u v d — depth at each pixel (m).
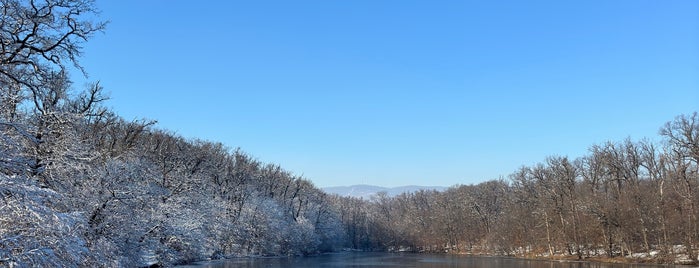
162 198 45.69
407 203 175.38
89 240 26.80
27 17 21.33
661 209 63.69
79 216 19.70
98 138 41.50
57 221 17.34
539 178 85.50
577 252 75.56
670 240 61.59
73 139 24.42
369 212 179.62
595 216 72.44
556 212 81.00
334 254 113.00
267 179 102.69
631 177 74.44
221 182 81.38
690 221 58.69
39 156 20.38
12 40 21.59
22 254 15.84
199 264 58.41
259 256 84.62
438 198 143.38
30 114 21.44
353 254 114.75
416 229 141.50
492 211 118.50
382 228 152.38
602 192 77.69
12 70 21.22
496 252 101.56
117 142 48.84
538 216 86.00
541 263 69.62
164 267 43.47
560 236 79.69
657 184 68.12
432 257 97.31
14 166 17.52
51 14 22.23
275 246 89.50
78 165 23.28
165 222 42.53
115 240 31.33
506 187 117.94
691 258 57.81
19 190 16.22
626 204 69.44
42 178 20.64
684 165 61.00
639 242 68.56
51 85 23.70
